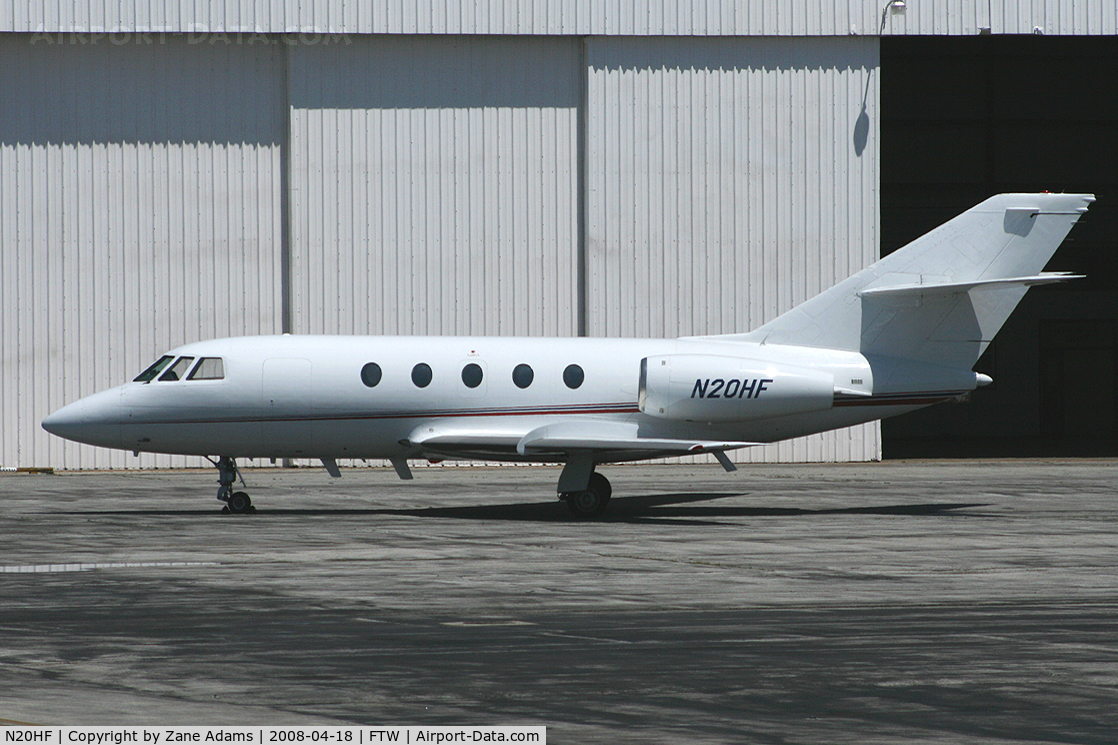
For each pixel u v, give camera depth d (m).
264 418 82.31
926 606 51.06
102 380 119.50
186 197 120.56
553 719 34.31
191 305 120.69
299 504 90.00
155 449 82.88
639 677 38.91
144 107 119.94
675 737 32.78
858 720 34.50
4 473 115.69
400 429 83.50
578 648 42.84
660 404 82.06
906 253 85.00
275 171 121.69
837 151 125.81
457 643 43.50
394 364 83.12
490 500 93.38
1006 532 75.94
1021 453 149.88
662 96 124.19
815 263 125.69
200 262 120.75
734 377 82.00
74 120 119.25
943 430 187.62
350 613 48.75
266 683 37.91
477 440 81.75
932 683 38.44
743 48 124.81
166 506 88.00
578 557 64.06
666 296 124.44
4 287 118.31
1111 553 67.00
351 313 121.56
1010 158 179.88
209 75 120.62
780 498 95.56
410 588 54.47
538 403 83.88
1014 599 52.81
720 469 121.25
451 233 122.62
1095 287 183.38
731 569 60.50
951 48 174.75
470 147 122.88
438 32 121.12
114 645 42.94
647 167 124.12
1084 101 180.25
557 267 123.81
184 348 83.56
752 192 125.06
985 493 100.00
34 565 60.53
